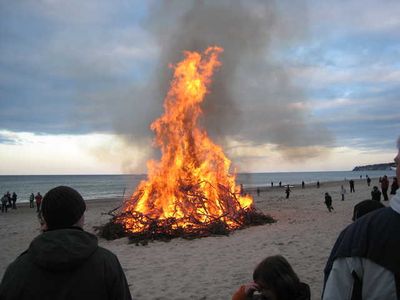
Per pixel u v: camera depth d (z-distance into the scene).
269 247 12.44
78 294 2.26
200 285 8.38
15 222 24.48
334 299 2.25
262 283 2.65
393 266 2.11
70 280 2.27
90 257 2.36
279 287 2.59
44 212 2.46
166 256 11.75
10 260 12.55
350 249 2.24
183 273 9.51
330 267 2.37
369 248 2.18
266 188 67.69
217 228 15.42
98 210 31.67
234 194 18.52
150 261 11.09
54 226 2.44
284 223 18.42
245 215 18.09
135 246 13.73
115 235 15.57
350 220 18.77
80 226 2.53
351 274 2.23
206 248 12.80
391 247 2.14
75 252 2.29
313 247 12.08
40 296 2.24
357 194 40.94
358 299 2.22
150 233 14.88
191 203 16.77
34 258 2.28
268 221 18.78
